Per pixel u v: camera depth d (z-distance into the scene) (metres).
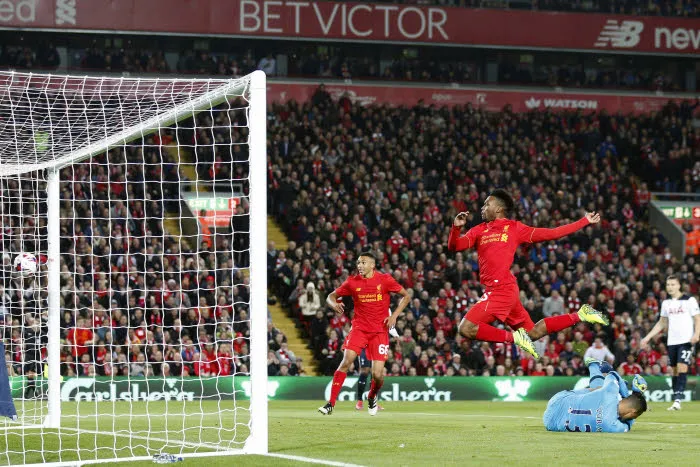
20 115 14.46
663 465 9.77
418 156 40.81
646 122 46.78
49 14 40.50
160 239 32.38
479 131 43.00
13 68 41.06
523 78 47.94
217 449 12.00
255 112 11.74
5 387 12.73
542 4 47.41
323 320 30.09
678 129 46.16
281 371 27.88
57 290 16.28
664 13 49.09
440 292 31.92
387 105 44.78
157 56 43.00
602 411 13.54
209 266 31.09
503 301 13.99
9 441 13.21
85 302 27.97
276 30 43.53
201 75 43.16
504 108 44.78
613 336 31.64
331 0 44.31
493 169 41.06
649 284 35.06
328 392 27.53
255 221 11.59
